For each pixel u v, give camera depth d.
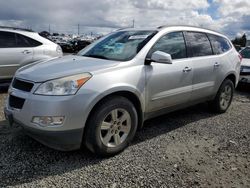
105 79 3.62
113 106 3.68
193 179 3.37
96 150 3.65
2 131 4.55
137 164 3.66
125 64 3.96
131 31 4.91
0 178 3.21
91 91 3.45
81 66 3.77
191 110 6.28
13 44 7.57
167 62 4.02
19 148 3.96
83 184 3.17
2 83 7.66
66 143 3.42
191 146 4.31
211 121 5.57
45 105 3.30
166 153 4.02
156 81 4.29
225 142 4.54
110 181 3.25
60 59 4.33
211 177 3.44
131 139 4.06
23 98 3.48
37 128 3.34
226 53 6.01
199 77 5.18
